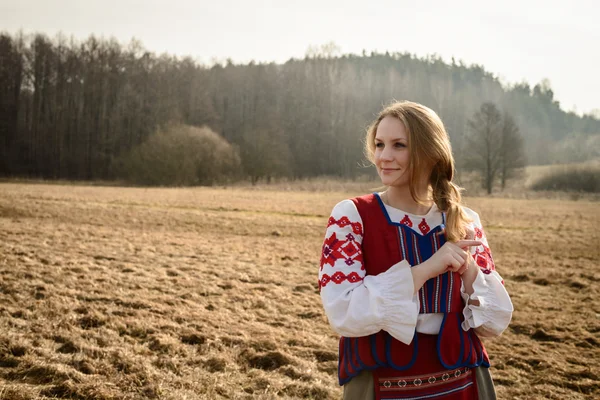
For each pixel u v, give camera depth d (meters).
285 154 72.25
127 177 57.03
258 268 10.43
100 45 73.25
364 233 1.80
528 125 130.38
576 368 5.32
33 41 70.44
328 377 4.80
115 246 12.09
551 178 60.41
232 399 4.18
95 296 7.20
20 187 34.31
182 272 9.51
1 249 10.27
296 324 6.64
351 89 94.88
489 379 1.84
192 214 20.39
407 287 1.63
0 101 67.12
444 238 1.82
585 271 11.02
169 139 53.19
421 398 1.66
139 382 4.30
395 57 158.12
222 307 7.27
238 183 57.47
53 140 67.81
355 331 1.63
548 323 6.96
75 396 3.96
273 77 90.88
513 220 23.12
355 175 79.69
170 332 5.77
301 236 16.22
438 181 1.88
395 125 1.81
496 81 156.25
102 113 70.81
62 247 11.37
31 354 4.70
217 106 86.50
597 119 154.75
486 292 1.80
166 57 78.62
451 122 99.62
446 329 1.71
